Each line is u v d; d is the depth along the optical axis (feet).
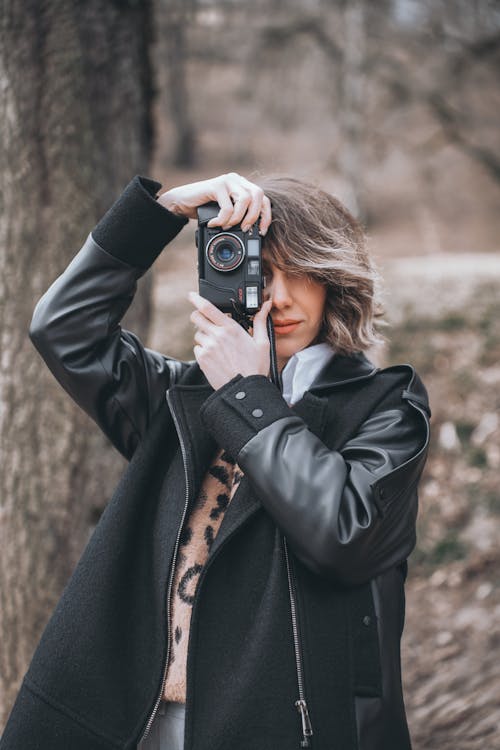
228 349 4.95
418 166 49.19
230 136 69.21
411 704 11.98
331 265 5.06
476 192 63.05
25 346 8.88
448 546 16.30
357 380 5.16
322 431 5.02
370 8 39.29
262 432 4.65
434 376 20.04
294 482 4.50
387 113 40.91
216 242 5.01
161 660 4.83
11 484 8.84
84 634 4.92
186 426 5.15
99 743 4.85
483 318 21.06
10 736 4.95
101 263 5.38
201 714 4.64
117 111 9.53
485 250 59.72
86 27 9.20
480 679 12.06
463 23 34.76
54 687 4.90
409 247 60.70
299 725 4.54
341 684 4.65
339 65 40.93
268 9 39.06
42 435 8.91
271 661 4.58
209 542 5.09
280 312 5.23
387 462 4.74
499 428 18.51
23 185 8.87
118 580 5.03
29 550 8.84
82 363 5.44
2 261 8.88
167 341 21.61
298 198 5.25
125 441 5.79
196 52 39.91
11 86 8.83
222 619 4.77
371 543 4.59
